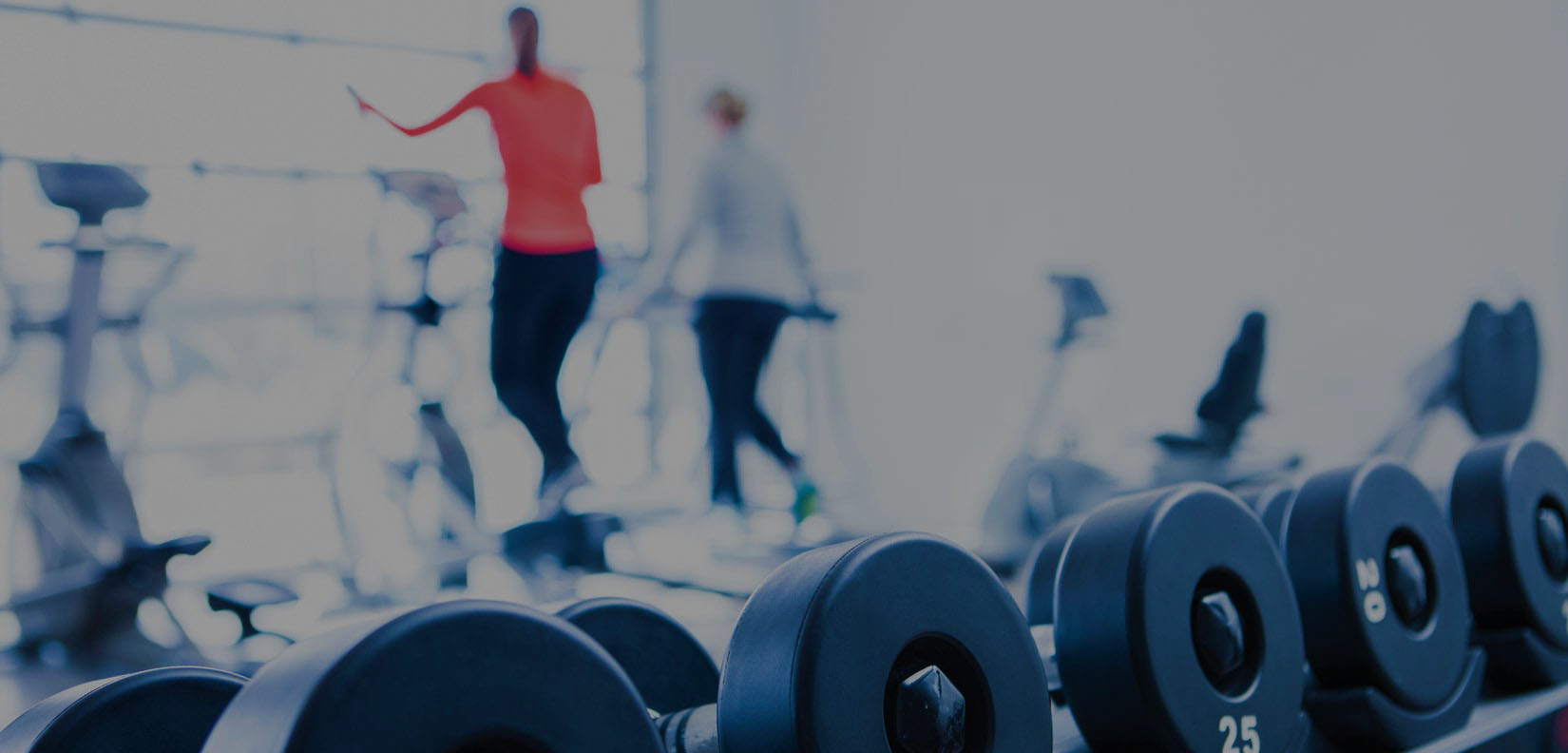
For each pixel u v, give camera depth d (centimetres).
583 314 353
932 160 586
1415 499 118
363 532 454
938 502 585
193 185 493
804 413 593
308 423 510
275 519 479
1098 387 510
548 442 352
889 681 77
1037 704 84
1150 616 91
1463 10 393
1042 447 528
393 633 57
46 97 464
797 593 77
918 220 595
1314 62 434
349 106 523
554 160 339
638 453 618
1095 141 511
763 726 74
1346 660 110
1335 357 429
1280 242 446
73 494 303
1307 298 438
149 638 299
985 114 560
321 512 483
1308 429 438
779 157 650
